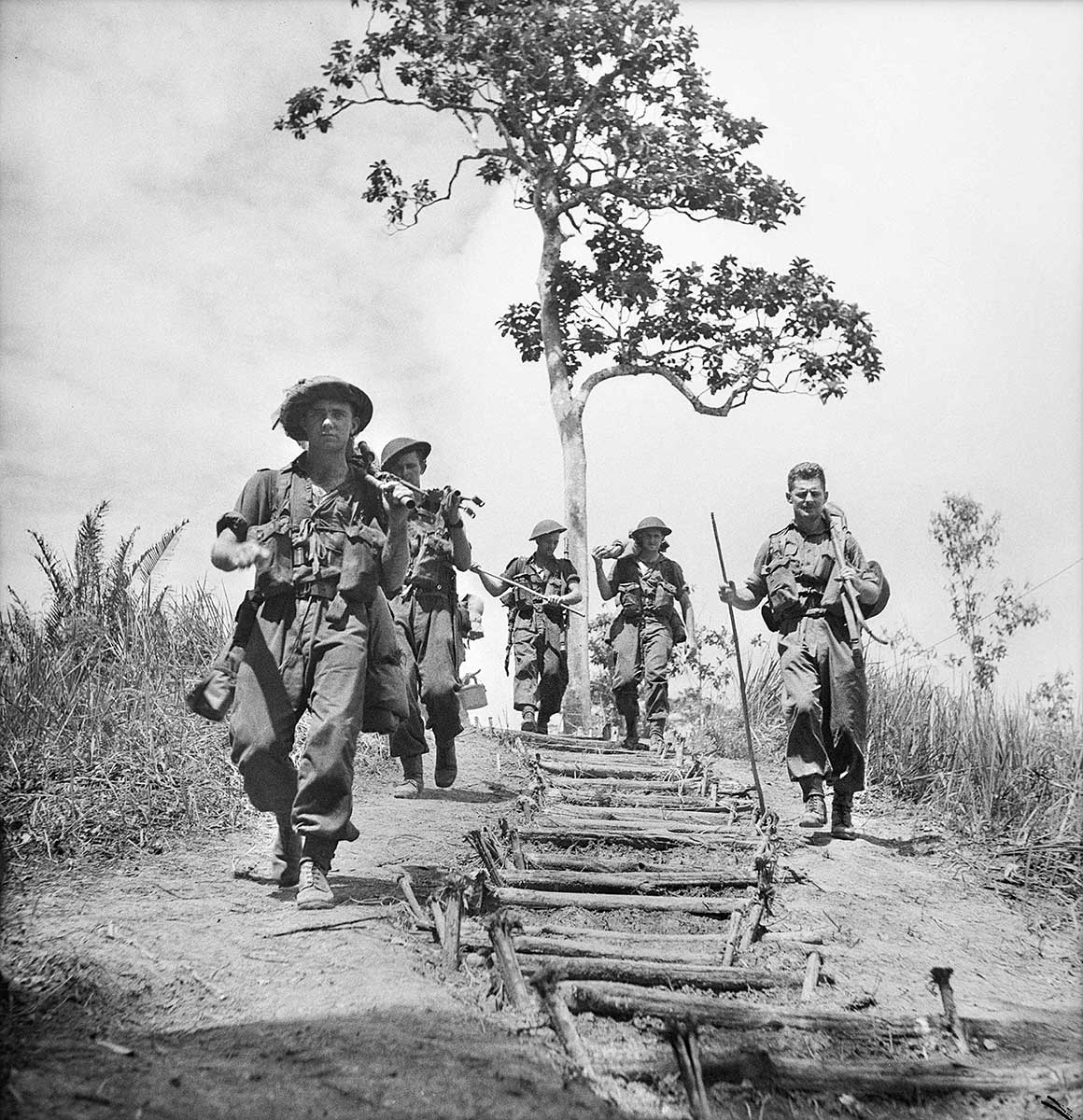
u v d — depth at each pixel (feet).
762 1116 10.49
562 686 32.91
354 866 16.76
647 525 32.19
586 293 51.55
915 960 15.11
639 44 46.42
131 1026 10.80
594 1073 10.56
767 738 31.27
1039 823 21.18
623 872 17.57
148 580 25.72
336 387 15.52
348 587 14.69
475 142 48.88
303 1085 9.62
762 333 47.83
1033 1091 11.41
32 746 19.51
